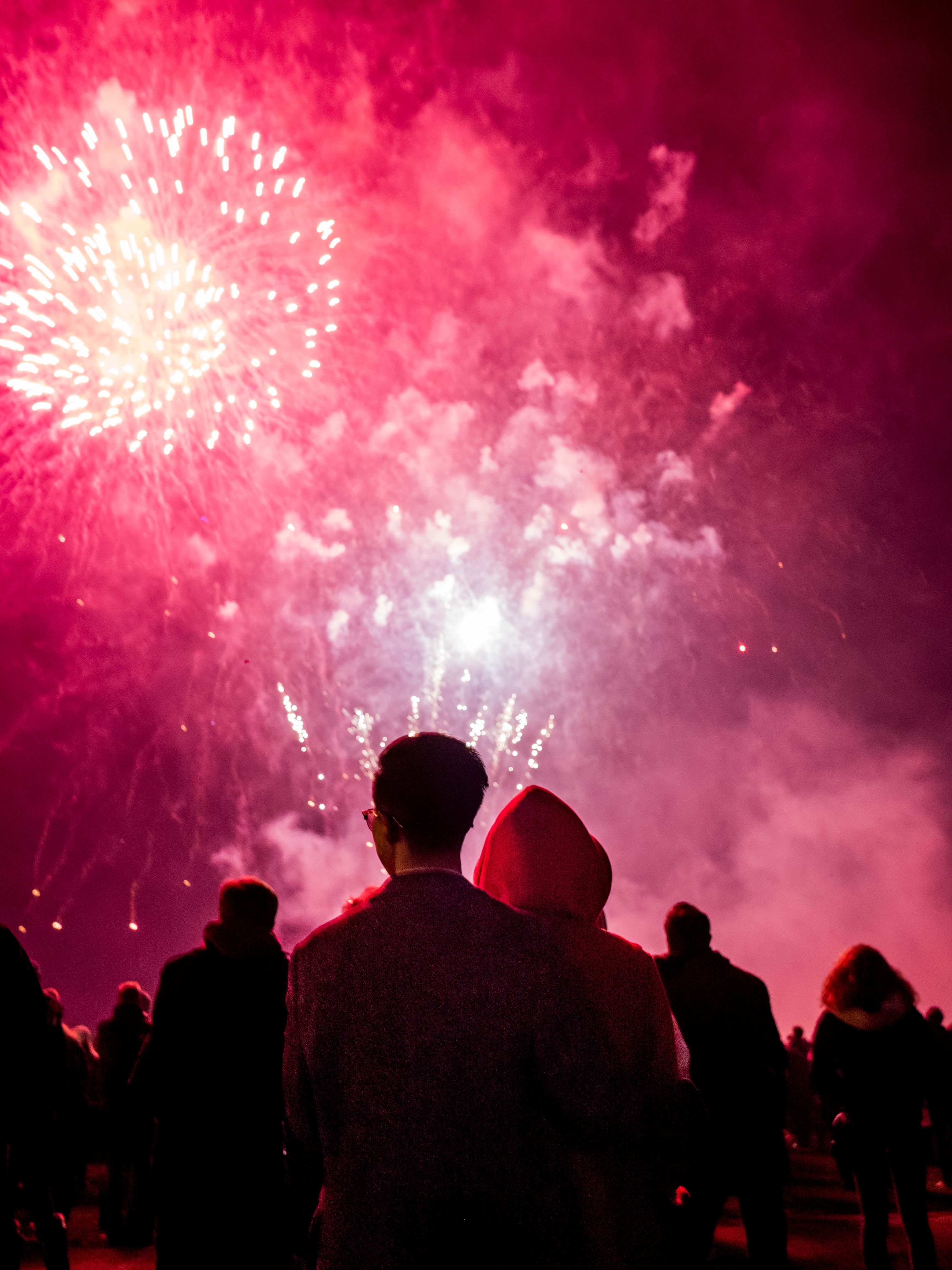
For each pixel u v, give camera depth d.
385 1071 2.12
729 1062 5.28
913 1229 5.59
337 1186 2.11
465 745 2.52
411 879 2.33
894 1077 5.68
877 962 5.81
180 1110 4.26
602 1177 2.22
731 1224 8.66
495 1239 2.05
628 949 2.53
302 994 2.28
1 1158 4.30
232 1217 4.18
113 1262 7.26
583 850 2.73
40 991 4.42
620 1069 2.16
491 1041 2.12
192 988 4.36
